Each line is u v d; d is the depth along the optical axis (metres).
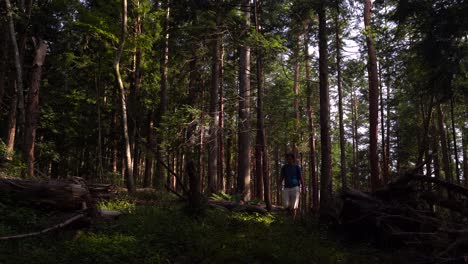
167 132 16.16
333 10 13.53
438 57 10.04
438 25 9.72
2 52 16.75
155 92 22.75
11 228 6.47
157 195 12.98
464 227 6.77
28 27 17.95
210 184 17.92
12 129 15.81
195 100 23.92
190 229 7.40
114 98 23.95
